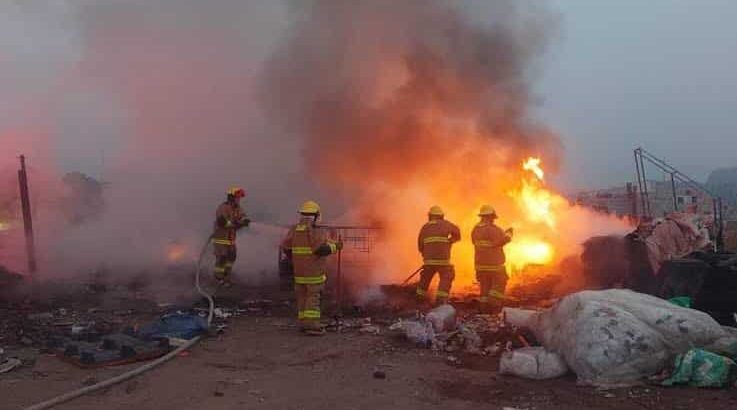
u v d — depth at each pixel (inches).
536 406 196.9
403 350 272.1
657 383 211.5
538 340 255.6
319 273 307.7
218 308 370.3
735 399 198.2
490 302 362.0
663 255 373.7
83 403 202.1
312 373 237.5
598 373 215.0
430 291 425.4
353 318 344.5
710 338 221.3
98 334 285.6
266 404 201.5
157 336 280.5
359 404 201.3
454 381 224.8
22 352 267.6
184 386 220.1
